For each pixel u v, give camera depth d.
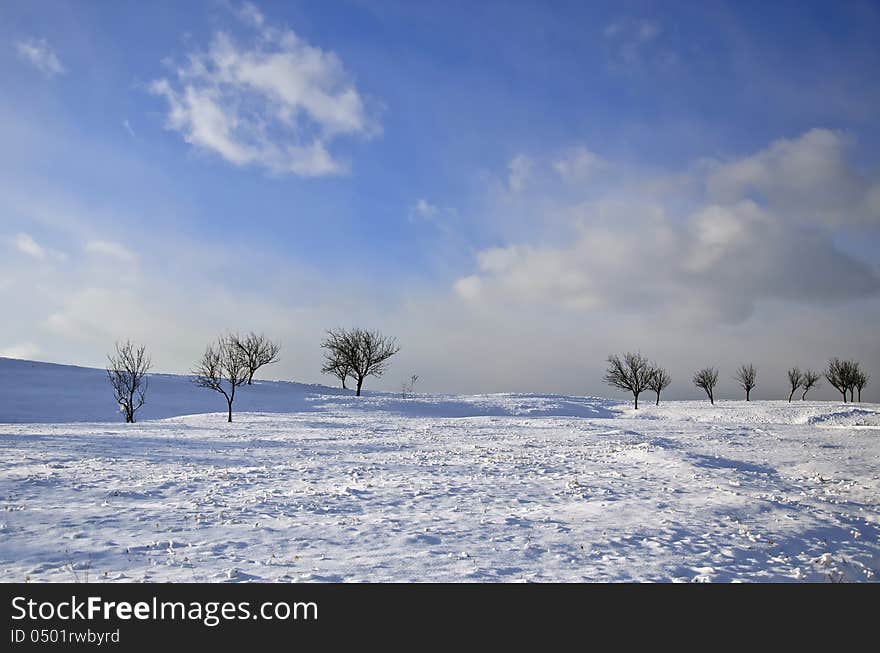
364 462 20.41
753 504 14.54
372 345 79.12
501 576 9.01
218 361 57.12
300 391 76.69
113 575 8.48
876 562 11.21
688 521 12.65
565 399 82.75
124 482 15.23
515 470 19.06
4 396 61.34
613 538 11.12
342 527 11.43
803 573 9.91
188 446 24.73
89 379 73.25
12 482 14.47
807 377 99.31
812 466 21.66
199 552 9.60
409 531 11.23
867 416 46.81
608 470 19.39
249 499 13.67
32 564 8.86
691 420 50.97
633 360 76.94
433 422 42.97
